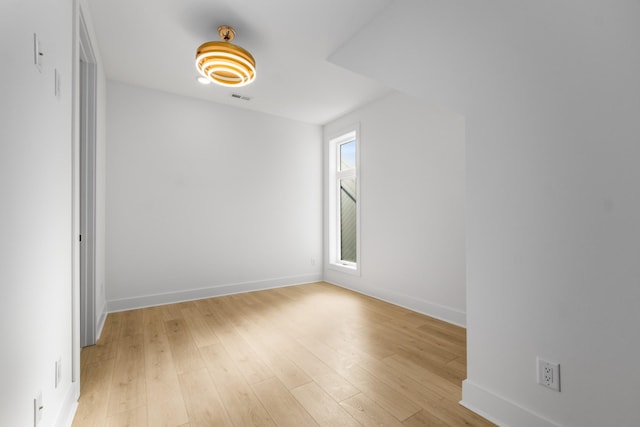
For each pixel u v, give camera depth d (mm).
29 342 1024
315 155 4711
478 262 1604
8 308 874
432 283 3082
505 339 1488
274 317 3039
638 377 1092
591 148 1191
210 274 3781
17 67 934
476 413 1575
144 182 3377
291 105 3943
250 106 3975
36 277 1093
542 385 1349
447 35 1649
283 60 2836
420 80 1973
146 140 3391
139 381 1858
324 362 2111
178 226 3576
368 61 2334
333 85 3379
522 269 1422
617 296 1137
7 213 871
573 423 1250
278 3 2070
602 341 1176
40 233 1136
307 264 4609
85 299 2359
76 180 1634
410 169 3326
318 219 4734
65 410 1440
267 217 4238
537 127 1358
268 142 4262
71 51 1617
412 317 3045
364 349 2318
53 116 1293
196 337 2535
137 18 2240
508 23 1384
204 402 1654
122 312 3166
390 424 1487
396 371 1994
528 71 1371
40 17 1133
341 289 4191
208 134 3783
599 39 1146
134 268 3312
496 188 1526
